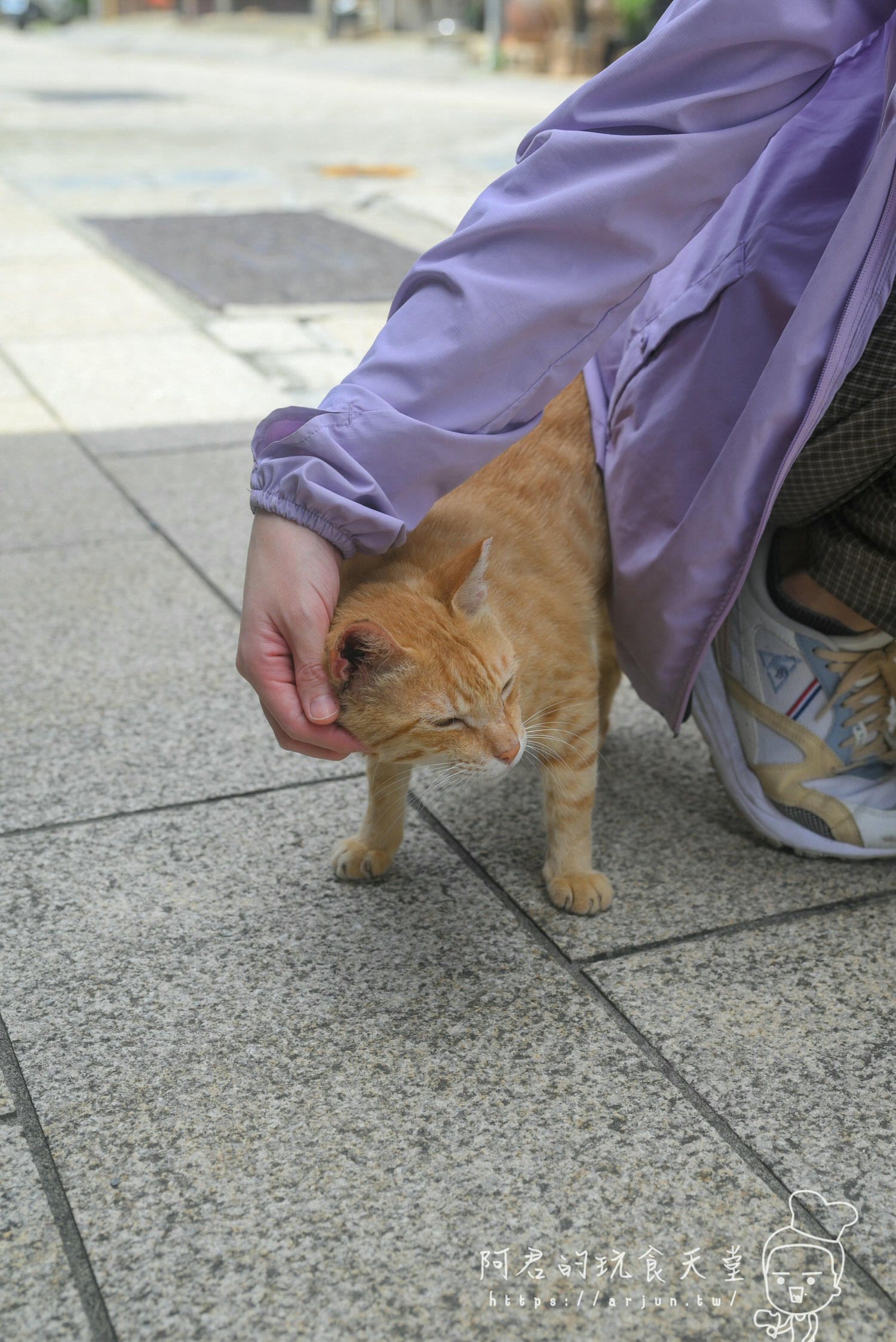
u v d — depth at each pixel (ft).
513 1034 5.92
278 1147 5.26
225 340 17.15
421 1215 4.93
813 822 7.17
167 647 9.70
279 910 6.83
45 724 8.61
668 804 7.91
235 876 7.12
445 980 6.29
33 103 46.75
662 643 6.88
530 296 5.57
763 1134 5.33
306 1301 4.58
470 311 5.56
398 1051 5.81
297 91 53.06
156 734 8.54
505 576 6.75
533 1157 5.21
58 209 25.81
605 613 7.80
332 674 5.49
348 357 16.52
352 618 5.95
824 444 6.31
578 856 6.97
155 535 11.72
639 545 6.88
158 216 25.16
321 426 5.52
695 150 5.51
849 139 6.18
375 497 5.59
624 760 8.43
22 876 7.04
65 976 6.27
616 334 7.71
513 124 41.01
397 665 5.93
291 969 6.36
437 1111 5.45
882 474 6.45
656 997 6.17
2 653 9.53
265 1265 4.71
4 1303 4.55
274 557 5.49
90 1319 4.50
